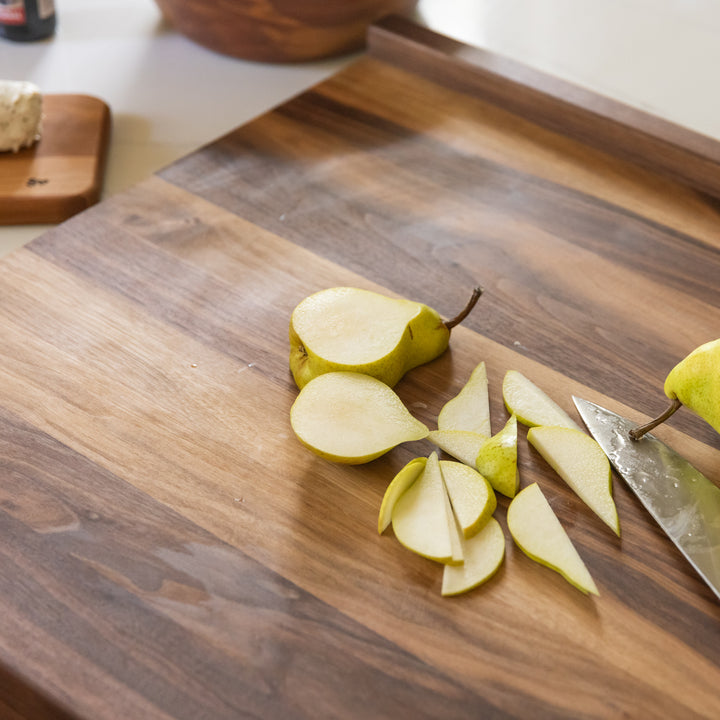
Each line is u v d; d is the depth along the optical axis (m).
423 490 0.69
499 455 0.69
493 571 0.66
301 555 0.67
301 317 0.74
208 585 0.65
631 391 0.76
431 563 0.67
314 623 0.64
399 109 0.97
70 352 0.76
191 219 0.85
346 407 0.71
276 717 0.61
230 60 1.06
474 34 1.12
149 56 1.06
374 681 0.62
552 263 0.84
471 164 0.92
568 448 0.71
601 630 0.65
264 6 0.98
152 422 0.72
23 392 0.73
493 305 0.81
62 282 0.80
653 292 0.82
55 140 0.92
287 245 0.84
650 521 0.69
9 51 1.05
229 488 0.69
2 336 0.76
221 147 0.92
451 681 0.62
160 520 0.68
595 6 1.19
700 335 0.80
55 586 0.65
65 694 0.61
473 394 0.75
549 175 0.91
